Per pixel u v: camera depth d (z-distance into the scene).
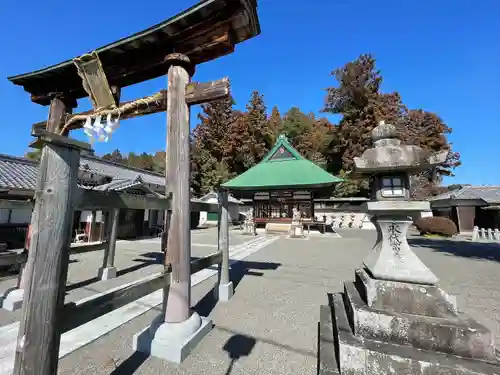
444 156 2.23
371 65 24.36
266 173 17.27
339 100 25.78
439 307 2.05
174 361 2.21
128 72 3.21
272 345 2.49
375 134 2.69
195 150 28.47
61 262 1.34
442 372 1.71
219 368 2.12
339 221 21.39
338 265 6.32
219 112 29.59
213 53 2.85
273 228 16.08
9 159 9.00
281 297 3.90
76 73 3.71
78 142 1.46
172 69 2.78
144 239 11.70
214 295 3.87
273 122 31.66
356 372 1.89
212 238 12.52
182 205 2.57
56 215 1.33
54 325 1.28
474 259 7.23
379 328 2.05
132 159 42.81
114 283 4.62
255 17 2.70
